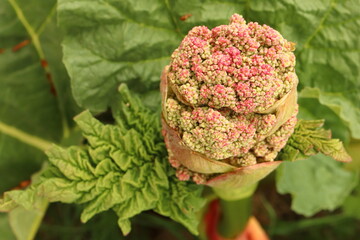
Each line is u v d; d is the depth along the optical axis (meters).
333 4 0.68
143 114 0.66
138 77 0.70
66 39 0.68
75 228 0.89
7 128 0.83
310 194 0.79
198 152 0.58
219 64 0.54
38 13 0.79
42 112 0.83
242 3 0.69
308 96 0.71
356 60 0.69
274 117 0.56
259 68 0.54
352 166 0.80
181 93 0.56
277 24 0.68
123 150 0.64
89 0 0.67
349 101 0.71
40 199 0.61
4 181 0.83
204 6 0.69
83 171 0.62
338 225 0.93
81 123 0.62
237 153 0.58
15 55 0.81
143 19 0.69
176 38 0.70
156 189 0.63
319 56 0.70
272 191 0.98
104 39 0.68
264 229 0.95
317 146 0.60
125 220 0.63
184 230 0.91
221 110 0.56
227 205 0.72
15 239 0.80
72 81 0.68
